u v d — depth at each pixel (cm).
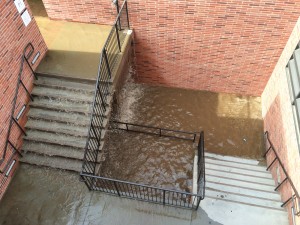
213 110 859
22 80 623
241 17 680
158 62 844
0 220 586
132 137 774
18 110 622
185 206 587
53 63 684
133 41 785
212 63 816
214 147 779
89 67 671
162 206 590
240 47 753
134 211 585
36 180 632
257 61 781
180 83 905
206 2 663
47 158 648
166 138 776
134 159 730
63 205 598
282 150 643
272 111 757
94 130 598
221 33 727
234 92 898
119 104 794
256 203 610
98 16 761
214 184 655
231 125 824
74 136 646
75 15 772
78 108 647
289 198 564
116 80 682
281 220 579
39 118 657
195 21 710
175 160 732
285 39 709
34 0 874
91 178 607
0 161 577
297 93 571
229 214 583
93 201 601
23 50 611
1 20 537
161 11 704
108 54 696
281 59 739
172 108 860
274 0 631
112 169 708
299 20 645
